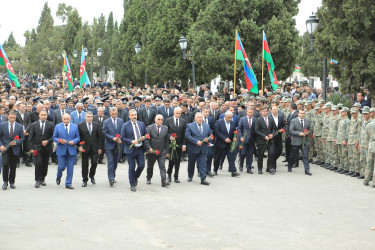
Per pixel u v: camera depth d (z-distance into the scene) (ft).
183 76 124.98
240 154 52.13
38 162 42.27
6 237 26.96
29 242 26.13
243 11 101.86
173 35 122.31
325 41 62.85
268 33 99.55
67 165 42.01
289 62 104.58
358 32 61.21
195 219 31.65
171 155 44.37
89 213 32.91
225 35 102.73
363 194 40.47
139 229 29.12
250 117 51.21
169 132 45.39
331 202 37.37
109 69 223.51
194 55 104.99
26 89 89.35
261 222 31.22
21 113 56.24
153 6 148.46
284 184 44.86
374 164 43.57
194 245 26.12
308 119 53.62
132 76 155.63
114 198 37.99
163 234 28.14
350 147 49.16
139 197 38.47
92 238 27.12
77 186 43.27
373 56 60.29
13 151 41.29
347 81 62.44
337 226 30.53
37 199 37.19
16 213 32.55
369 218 32.63
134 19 154.92
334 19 61.98
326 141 54.08
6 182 41.29
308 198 38.75
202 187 43.16
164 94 67.92
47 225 29.68
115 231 28.60
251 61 102.94
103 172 51.78
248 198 38.47
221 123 48.44
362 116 48.32
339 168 52.11
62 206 34.91
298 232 29.04
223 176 49.34
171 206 35.32
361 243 27.02
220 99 64.69
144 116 59.52
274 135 51.06
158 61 127.44
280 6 102.94
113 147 43.47
